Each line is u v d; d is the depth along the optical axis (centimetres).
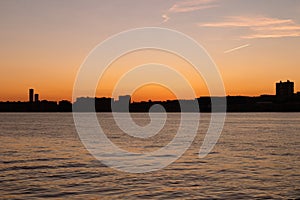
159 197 2438
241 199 2375
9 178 3058
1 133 8806
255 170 3547
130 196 2459
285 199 2370
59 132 9406
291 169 3603
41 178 3066
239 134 9212
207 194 2519
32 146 5866
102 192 2567
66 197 2423
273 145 6231
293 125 14538
